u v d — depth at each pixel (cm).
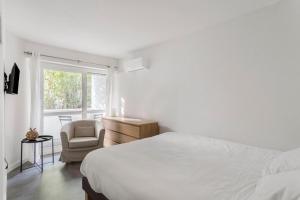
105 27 280
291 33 201
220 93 264
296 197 82
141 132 326
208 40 278
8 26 277
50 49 372
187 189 123
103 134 349
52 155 350
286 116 206
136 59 386
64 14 238
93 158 187
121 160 175
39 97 350
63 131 325
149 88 381
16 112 316
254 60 230
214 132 272
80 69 425
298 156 122
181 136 272
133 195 130
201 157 187
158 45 359
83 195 225
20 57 328
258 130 228
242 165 164
